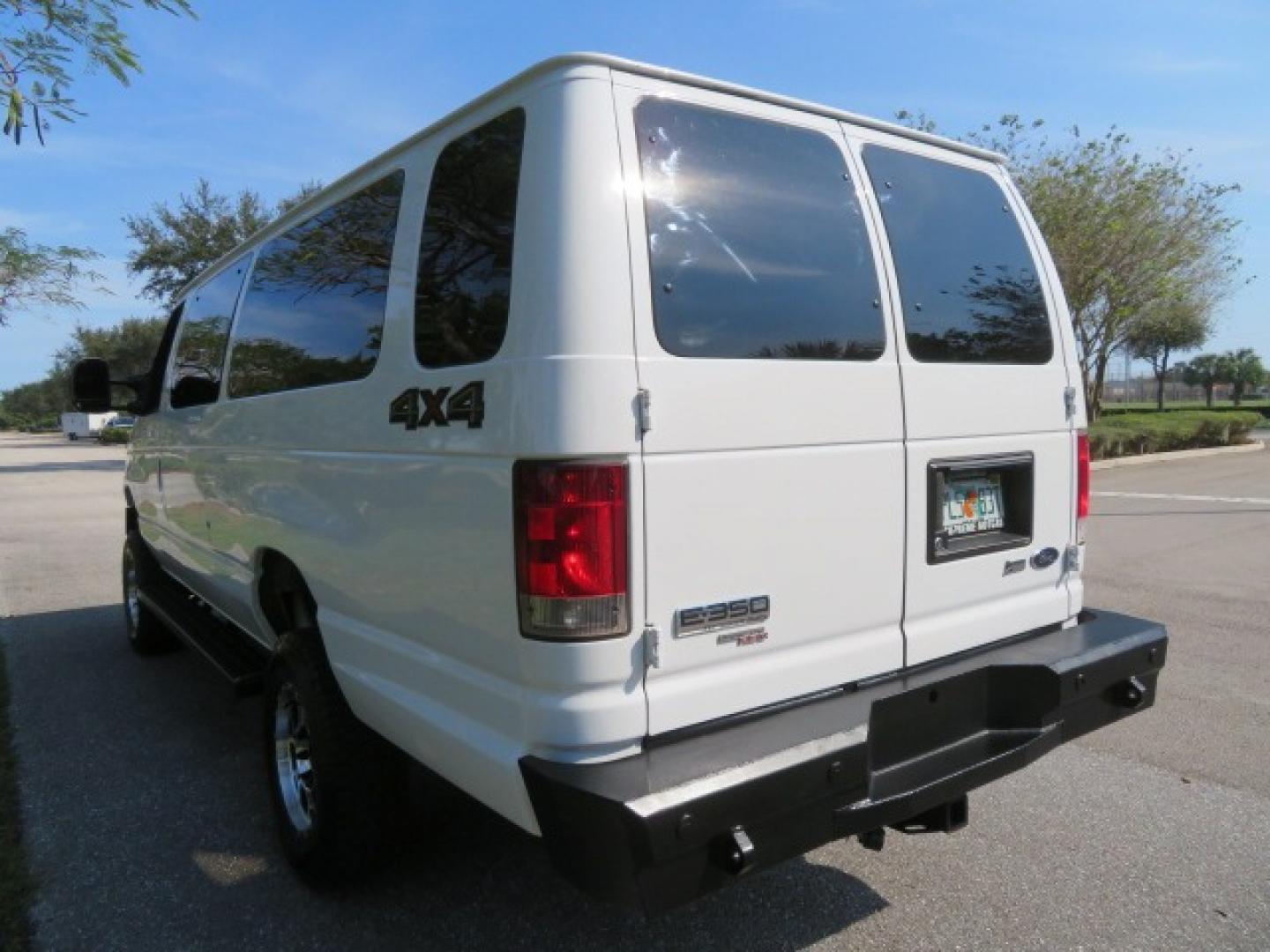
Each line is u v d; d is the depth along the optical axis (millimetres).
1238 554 9000
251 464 3695
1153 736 4465
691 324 2277
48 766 4238
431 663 2514
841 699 2549
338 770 2982
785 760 2191
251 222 25766
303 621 3652
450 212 2512
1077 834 3520
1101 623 3322
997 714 2893
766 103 2588
